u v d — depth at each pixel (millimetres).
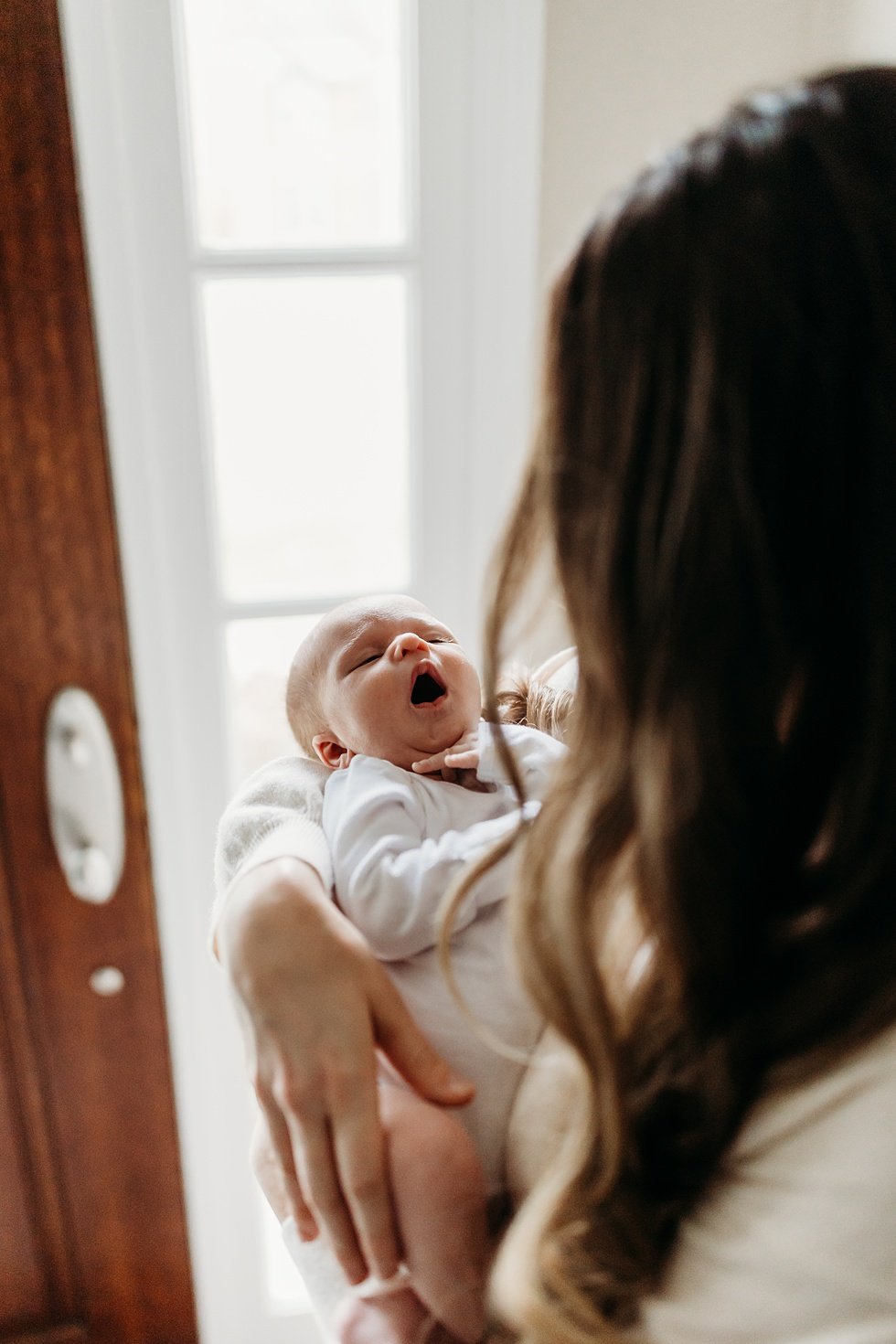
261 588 1206
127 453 1071
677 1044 431
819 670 386
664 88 1021
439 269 1089
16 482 939
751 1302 369
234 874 642
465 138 1045
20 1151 1109
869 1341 334
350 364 1145
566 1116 514
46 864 1035
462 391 1140
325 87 1048
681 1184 427
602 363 396
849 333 349
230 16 1010
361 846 614
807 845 402
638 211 380
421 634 750
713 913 398
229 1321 1367
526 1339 436
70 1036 1092
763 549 370
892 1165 341
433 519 1185
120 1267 1188
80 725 1005
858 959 365
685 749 392
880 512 353
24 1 831
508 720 767
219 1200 1318
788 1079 382
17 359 915
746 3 1004
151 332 1060
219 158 1054
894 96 358
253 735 1238
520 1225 452
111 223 1005
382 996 519
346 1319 542
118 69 974
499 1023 582
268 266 1073
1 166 868
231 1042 1273
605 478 403
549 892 438
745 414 361
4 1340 1169
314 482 1183
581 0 982
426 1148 497
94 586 980
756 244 353
